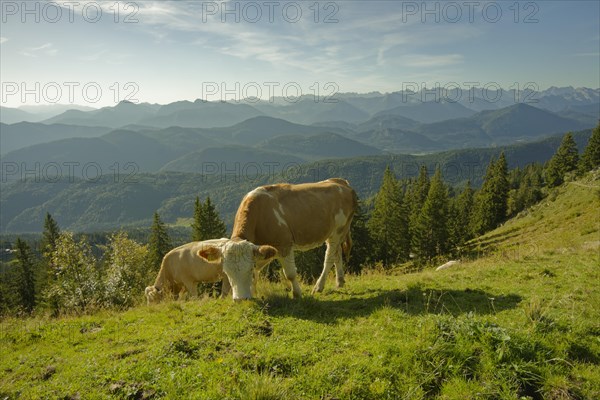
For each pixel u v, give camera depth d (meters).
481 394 4.29
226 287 10.56
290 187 8.98
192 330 6.21
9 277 50.03
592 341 5.32
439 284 8.82
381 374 4.60
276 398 4.11
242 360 5.01
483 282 8.75
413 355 4.87
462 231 59.19
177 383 4.55
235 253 6.99
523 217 61.47
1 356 6.48
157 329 6.62
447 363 4.73
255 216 7.91
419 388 4.38
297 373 4.72
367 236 48.34
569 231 30.27
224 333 5.93
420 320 5.88
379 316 6.43
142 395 4.43
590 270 9.15
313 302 7.32
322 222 8.98
